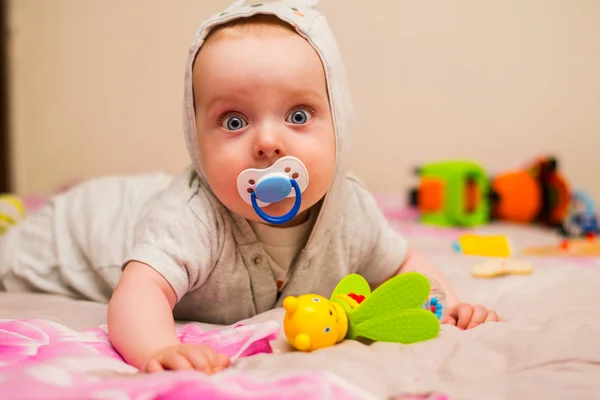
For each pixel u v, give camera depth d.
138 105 2.61
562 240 1.58
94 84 2.62
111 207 1.05
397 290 0.67
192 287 0.80
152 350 0.61
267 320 0.74
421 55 2.51
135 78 2.59
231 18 0.79
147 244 0.76
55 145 2.66
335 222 0.86
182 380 0.50
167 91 2.59
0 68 2.57
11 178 2.64
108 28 2.59
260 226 0.81
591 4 2.43
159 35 2.57
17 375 0.50
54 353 0.61
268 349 0.65
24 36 2.62
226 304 0.85
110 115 2.62
